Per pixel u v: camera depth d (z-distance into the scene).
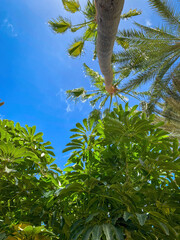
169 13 8.23
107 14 2.00
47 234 1.80
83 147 2.20
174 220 1.83
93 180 1.77
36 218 2.01
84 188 1.83
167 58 8.70
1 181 1.93
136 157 2.10
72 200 2.07
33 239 1.71
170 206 1.78
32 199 2.03
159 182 2.11
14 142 2.22
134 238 1.76
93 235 1.50
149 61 8.55
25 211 2.14
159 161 1.84
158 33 8.48
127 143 2.07
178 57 8.69
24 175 1.89
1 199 2.00
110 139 2.06
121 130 2.01
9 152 1.89
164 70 8.61
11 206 2.04
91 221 1.76
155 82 8.00
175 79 7.22
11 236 1.70
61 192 1.74
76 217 1.95
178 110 7.10
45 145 2.38
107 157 2.05
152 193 1.83
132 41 8.59
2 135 2.11
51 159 2.28
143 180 1.90
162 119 8.06
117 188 1.70
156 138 2.04
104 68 4.48
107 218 1.75
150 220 1.68
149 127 2.01
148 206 1.77
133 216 1.58
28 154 1.95
